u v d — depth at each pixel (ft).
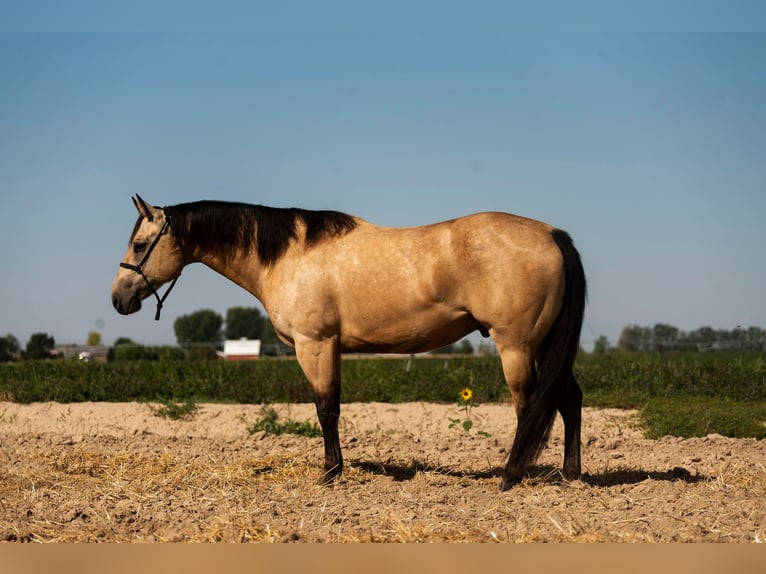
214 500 21.72
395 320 22.40
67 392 41.47
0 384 43.29
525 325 21.07
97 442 31.14
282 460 27.09
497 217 21.70
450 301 21.79
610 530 18.26
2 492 23.26
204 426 34.71
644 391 41.86
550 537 17.76
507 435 31.94
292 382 42.73
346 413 36.27
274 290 23.89
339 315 23.13
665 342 68.85
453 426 32.19
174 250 25.07
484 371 46.11
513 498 21.34
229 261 24.86
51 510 20.93
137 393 42.55
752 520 19.12
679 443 30.07
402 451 29.22
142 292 25.44
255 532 18.44
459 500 21.56
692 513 19.62
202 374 45.39
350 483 23.84
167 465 26.71
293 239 23.85
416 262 21.97
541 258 20.95
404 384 42.98
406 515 19.72
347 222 23.65
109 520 19.84
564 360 21.40
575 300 21.29
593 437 30.45
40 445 30.45
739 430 31.78
